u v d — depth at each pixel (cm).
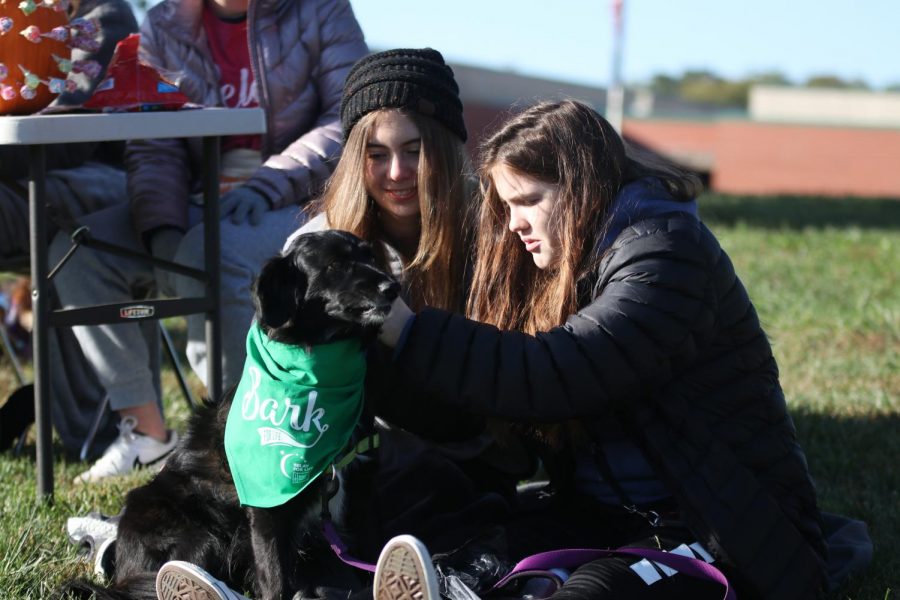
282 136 588
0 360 793
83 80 553
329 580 400
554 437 409
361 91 431
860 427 637
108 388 571
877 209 2045
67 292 575
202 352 563
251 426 372
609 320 361
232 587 410
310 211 488
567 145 384
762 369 386
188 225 586
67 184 611
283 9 581
